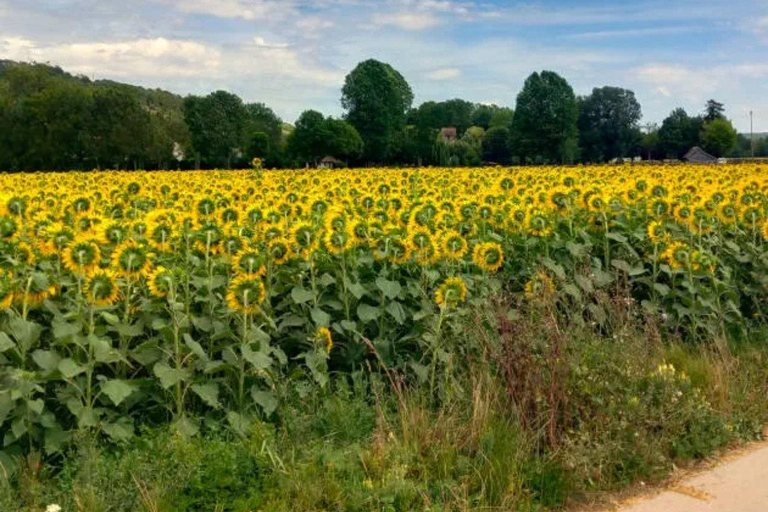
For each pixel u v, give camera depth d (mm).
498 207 9742
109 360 5277
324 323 6258
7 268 5844
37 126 61156
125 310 5805
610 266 8680
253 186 15055
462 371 6129
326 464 4969
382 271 6832
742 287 8828
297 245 6836
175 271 6109
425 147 71812
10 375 4930
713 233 9422
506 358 5633
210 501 4578
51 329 5676
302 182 17328
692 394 6133
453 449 5070
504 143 84500
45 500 4535
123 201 11273
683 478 5277
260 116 92375
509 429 5250
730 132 78000
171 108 91625
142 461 4832
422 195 13305
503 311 6066
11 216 7355
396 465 4891
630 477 5172
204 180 19375
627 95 91125
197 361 5684
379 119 75312
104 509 4371
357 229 7020
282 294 7004
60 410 5449
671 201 9414
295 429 5387
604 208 8938
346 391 5953
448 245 6969
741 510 4738
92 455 4793
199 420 5438
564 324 6664
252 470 4859
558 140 77625
